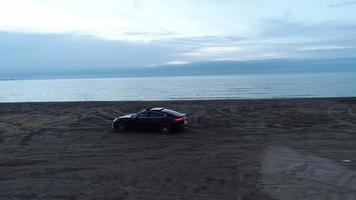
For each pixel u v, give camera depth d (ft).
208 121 100.32
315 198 39.68
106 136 83.71
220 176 49.24
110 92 490.49
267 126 92.02
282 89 454.40
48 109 137.80
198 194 42.09
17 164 59.47
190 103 140.26
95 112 125.90
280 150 64.85
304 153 62.03
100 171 53.83
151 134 84.64
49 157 64.23
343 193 41.11
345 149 64.69
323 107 122.31
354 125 90.43
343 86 507.30
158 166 55.83
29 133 90.17
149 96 356.79
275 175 48.96
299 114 109.09
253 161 57.06
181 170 53.01
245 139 76.28
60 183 48.11
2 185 47.73
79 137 83.51
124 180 48.73
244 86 598.75
